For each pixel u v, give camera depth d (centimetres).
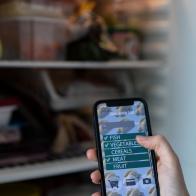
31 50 120
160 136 85
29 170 111
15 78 144
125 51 138
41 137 129
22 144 124
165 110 143
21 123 127
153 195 83
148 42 148
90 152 91
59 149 127
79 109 142
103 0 146
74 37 130
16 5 119
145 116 87
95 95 142
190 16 133
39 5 122
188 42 134
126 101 87
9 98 125
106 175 83
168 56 141
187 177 136
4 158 117
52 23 124
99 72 159
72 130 135
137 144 85
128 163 84
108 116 86
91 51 129
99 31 133
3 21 122
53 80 149
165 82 143
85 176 146
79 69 157
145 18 149
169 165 83
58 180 143
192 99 134
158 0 143
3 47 120
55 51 125
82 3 135
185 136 136
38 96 135
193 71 133
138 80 154
